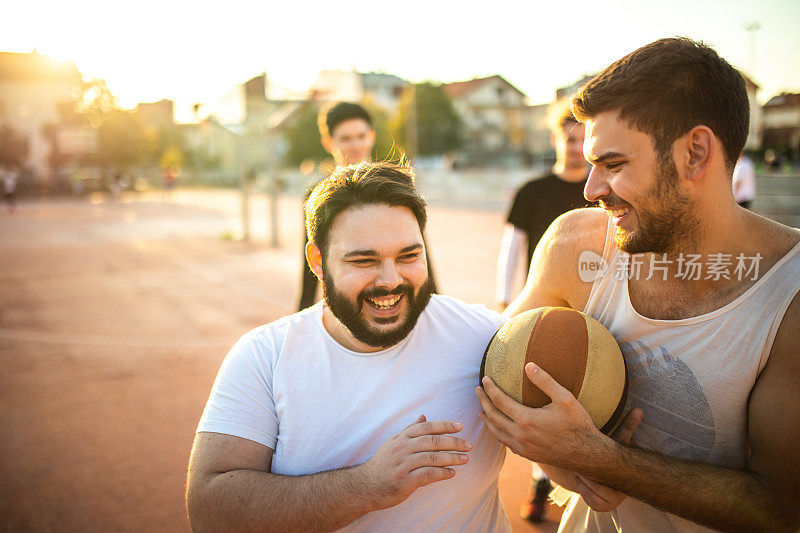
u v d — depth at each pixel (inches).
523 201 136.9
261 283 384.2
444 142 2018.9
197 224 800.3
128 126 1694.1
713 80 46.0
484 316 62.3
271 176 559.8
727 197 48.8
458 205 1067.3
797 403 46.9
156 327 278.4
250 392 53.3
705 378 51.3
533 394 50.8
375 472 47.3
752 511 49.2
